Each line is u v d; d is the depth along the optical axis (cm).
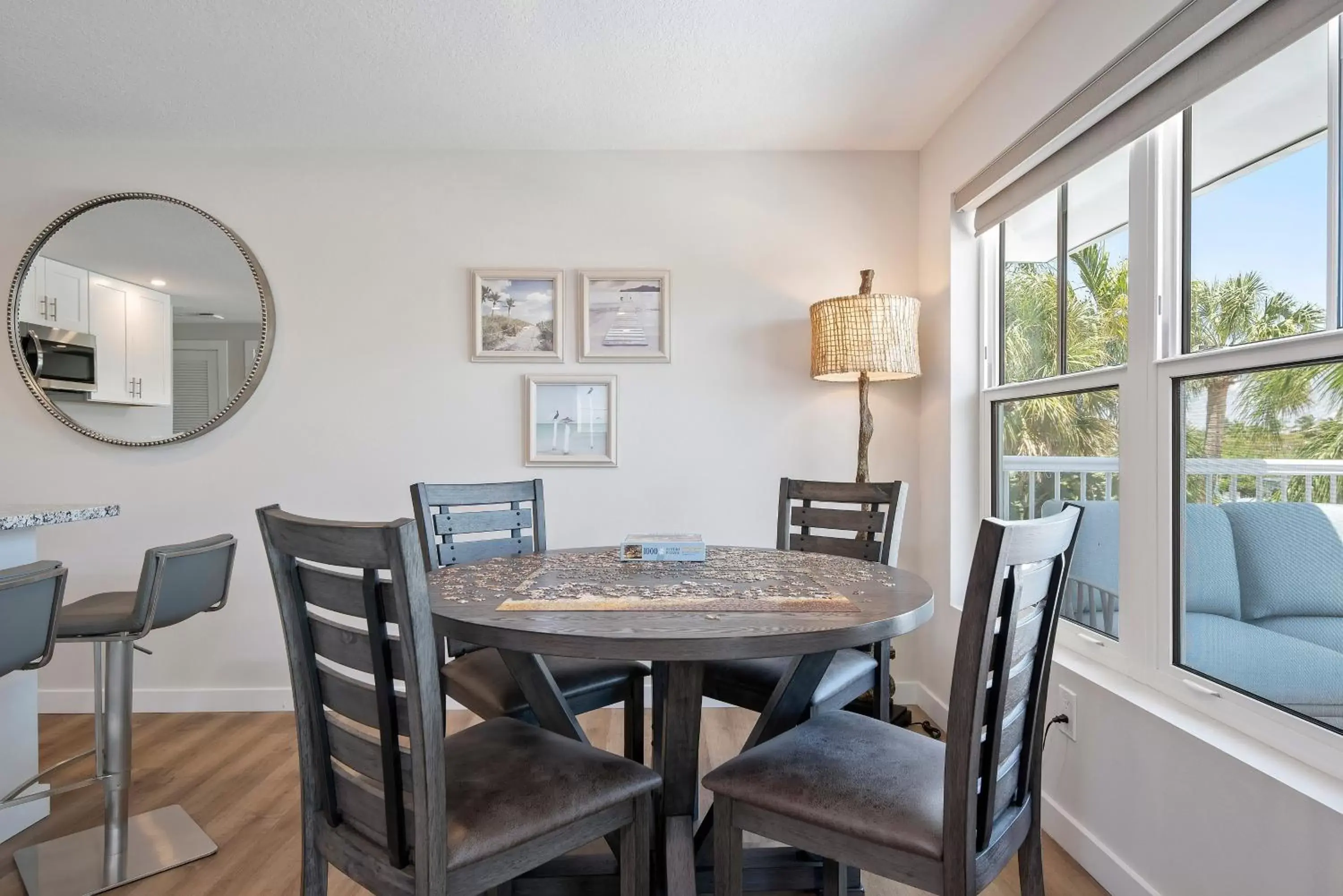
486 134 272
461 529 212
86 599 193
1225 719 144
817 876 163
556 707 148
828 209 290
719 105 250
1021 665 117
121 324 280
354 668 104
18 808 192
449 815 109
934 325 274
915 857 106
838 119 262
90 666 283
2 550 182
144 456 283
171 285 280
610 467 288
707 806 205
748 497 290
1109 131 178
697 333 289
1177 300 162
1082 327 200
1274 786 121
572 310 288
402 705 102
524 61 221
